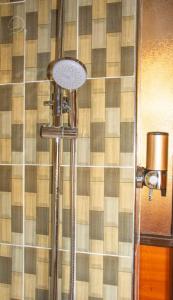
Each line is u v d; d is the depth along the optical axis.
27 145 1.01
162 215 1.02
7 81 1.02
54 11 0.98
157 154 0.90
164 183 0.91
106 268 0.95
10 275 1.03
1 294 1.04
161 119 1.01
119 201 0.94
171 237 1.00
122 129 0.93
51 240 0.99
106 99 0.94
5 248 1.03
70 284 0.94
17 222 1.03
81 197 0.97
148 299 1.03
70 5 0.96
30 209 1.01
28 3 1.00
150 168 0.91
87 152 0.96
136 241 0.96
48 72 0.99
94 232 0.96
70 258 0.97
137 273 0.99
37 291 1.01
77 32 0.96
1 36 1.03
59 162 0.93
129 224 0.93
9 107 1.02
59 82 0.83
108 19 0.93
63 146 0.99
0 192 1.04
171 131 1.01
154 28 1.01
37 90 1.00
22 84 1.01
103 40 0.94
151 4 1.01
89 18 0.95
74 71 0.81
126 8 0.92
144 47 1.02
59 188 0.95
